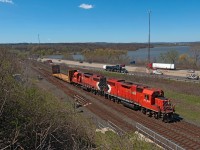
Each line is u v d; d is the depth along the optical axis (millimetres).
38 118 11695
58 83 64062
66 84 63188
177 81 57469
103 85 47812
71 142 12484
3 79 12359
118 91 42719
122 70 80312
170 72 78000
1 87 11461
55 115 12508
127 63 109125
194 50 127375
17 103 11594
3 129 10672
